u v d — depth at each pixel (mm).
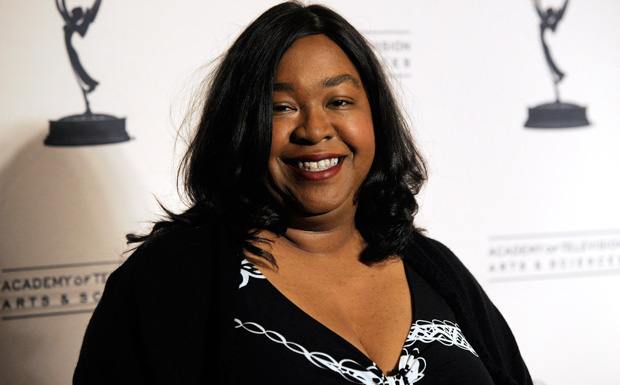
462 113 2598
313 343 1209
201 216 1364
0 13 2193
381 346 1271
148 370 1202
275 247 1349
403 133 1473
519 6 2613
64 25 2242
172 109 2334
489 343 1501
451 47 2564
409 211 1460
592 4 2672
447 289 1427
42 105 2246
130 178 2324
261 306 1236
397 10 2504
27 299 2279
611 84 2713
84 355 1267
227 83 1323
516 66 2631
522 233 2689
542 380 2758
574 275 2746
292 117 1271
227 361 1186
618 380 2809
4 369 2275
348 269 1389
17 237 2254
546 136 2680
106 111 2293
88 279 2320
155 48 2312
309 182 1287
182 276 1248
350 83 1299
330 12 1333
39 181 2262
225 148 1311
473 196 2635
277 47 1263
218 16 2350
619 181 2746
